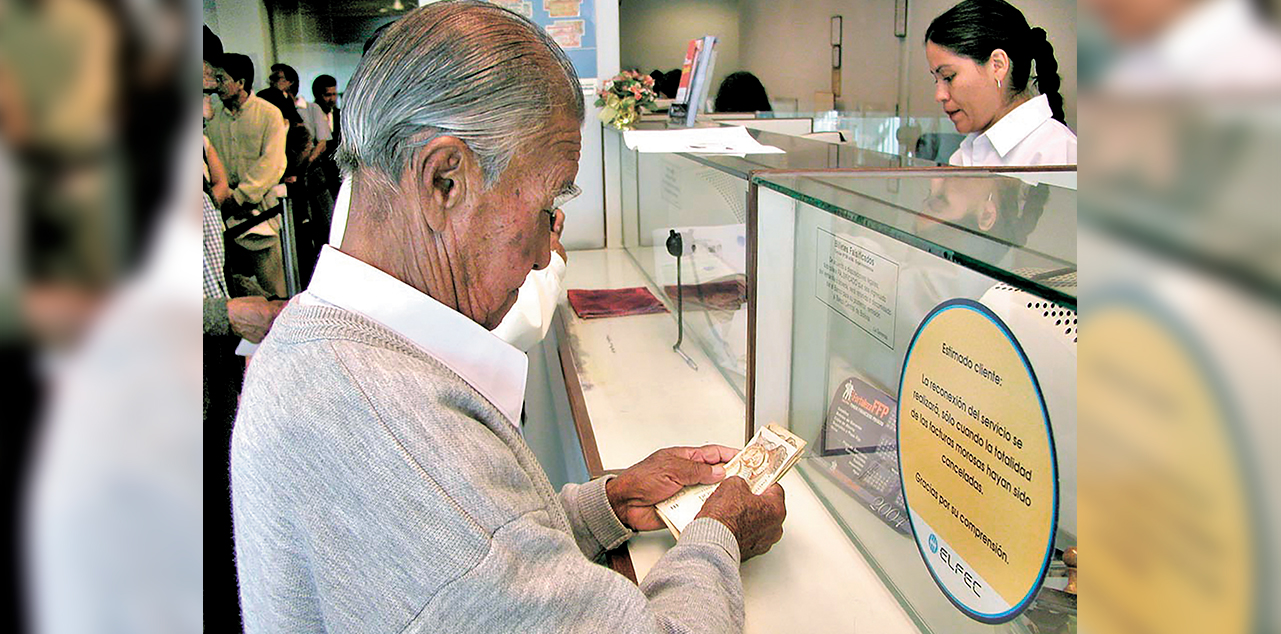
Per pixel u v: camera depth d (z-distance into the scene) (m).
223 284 2.01
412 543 0.57
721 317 1.59
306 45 2.97
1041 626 0.67
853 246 0.95
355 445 0.58
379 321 0.66
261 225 2.96
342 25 2.97
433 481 0.57
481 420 0.66
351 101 0.65
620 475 1.05
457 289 0.69
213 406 1.55
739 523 0.90
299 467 0.59
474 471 0.59
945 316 0.76
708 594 0.75
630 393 1.58
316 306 0.65
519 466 0.64
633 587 0.63
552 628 0.59
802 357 1.16
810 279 1.10
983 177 1.07
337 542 0.58
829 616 0.88
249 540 0.62
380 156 0.64
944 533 0.80
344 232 0.69
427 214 0.65
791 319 1.18
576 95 0.69
